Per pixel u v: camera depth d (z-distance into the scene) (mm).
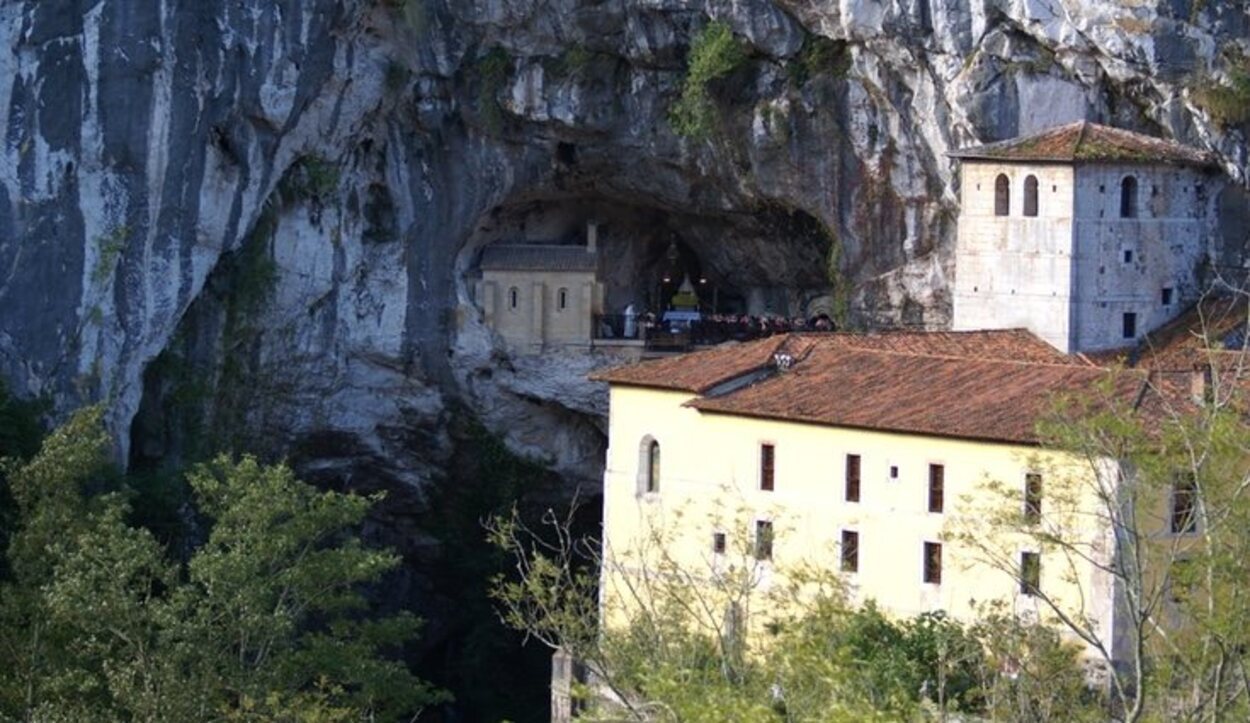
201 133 126562
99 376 124688
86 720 94250
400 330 138375
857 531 105250
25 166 122250
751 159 136750
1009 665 85812
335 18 130000
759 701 72812
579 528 144250
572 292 141375
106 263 124375
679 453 111812
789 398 108938
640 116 137500
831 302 141875
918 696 86188
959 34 129000
